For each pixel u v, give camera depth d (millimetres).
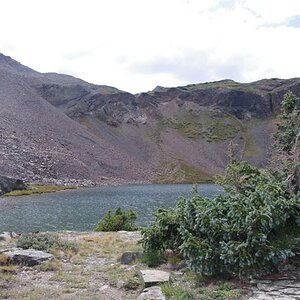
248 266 8469
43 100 159375
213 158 169625
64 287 9023
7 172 87188
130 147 165375
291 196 9891
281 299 7258
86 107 179750
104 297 8266
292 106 15984
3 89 150125
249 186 11078
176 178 139000
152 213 11766
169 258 10984
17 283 9328
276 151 15711
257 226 8484
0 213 37781
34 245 13172
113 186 102875
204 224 9117
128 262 11469
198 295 7855
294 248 9109
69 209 41781
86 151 134375
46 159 108125
